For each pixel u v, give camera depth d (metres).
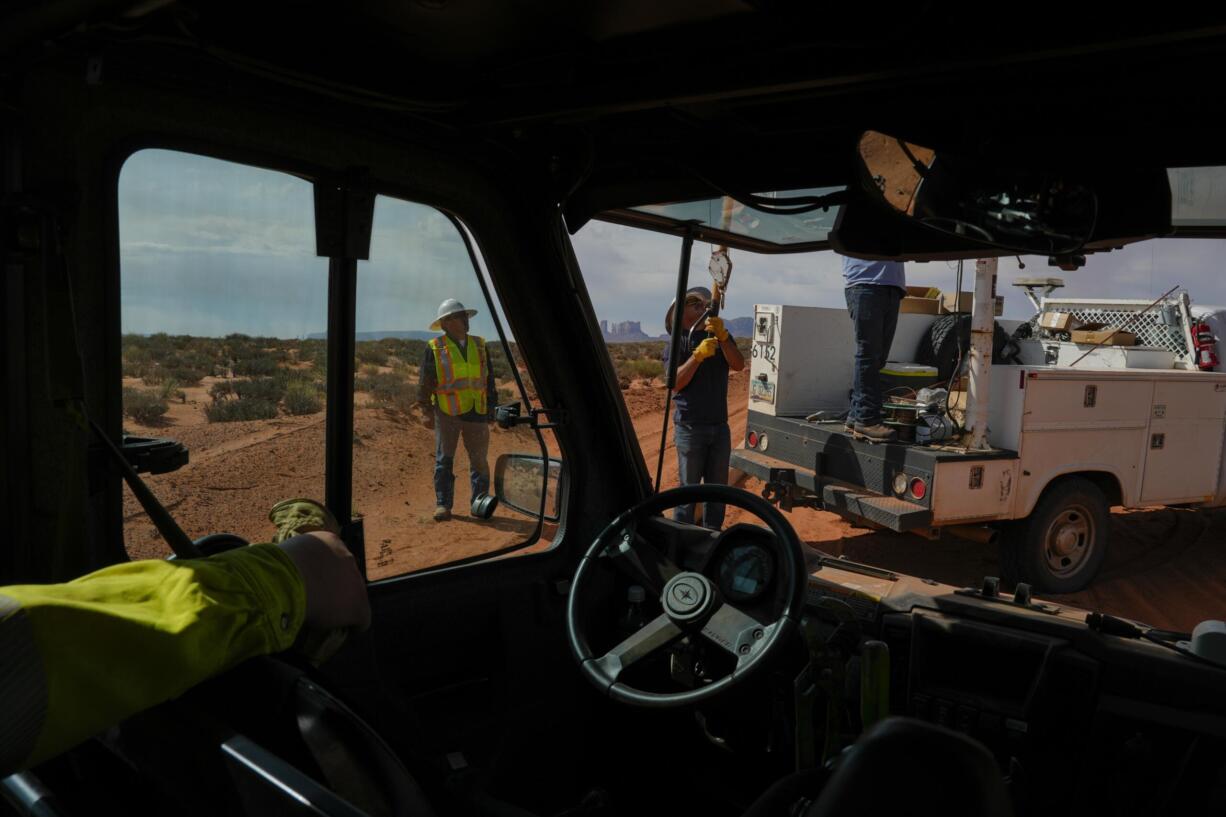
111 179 1.75
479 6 1.76
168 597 0.97
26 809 1.07
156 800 1.13
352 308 2.26
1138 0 1.44
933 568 6.84
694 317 5.95
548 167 2.59
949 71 1.76
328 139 2.15
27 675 0.82
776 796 1.62
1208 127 1.89
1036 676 2.21
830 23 1.69
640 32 1.88
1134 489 6.43
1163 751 2.07
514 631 2.68
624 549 2.57
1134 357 7.20
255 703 1.12
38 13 1.36
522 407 2.77
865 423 6.19
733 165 2.54
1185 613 5.96
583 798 2.56
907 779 0.82
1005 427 5.88
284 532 1.40
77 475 1.59
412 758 1.46
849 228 2.41
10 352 1.59
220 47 1.80
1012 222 2.13
